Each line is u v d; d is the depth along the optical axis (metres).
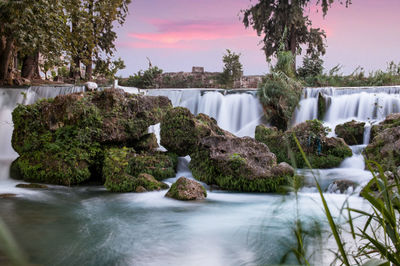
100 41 34.00
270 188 10.59
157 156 12.33
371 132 14.21
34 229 6.87
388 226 1.33
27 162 11.95
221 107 20.30
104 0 30.30
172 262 5.10
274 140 14.05
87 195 10.13
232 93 20.59
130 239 6.23
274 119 17.48
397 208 1.47
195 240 6.11
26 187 10.97
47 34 18.16
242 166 10.86
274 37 31.36
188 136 12.27
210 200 9.53
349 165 12.53
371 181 1.39
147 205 8.98
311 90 18.30
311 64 28.61
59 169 11.37
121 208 8.67
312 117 17.81
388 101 17.05
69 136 11.92
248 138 11.85
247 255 4.88
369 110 17.33
